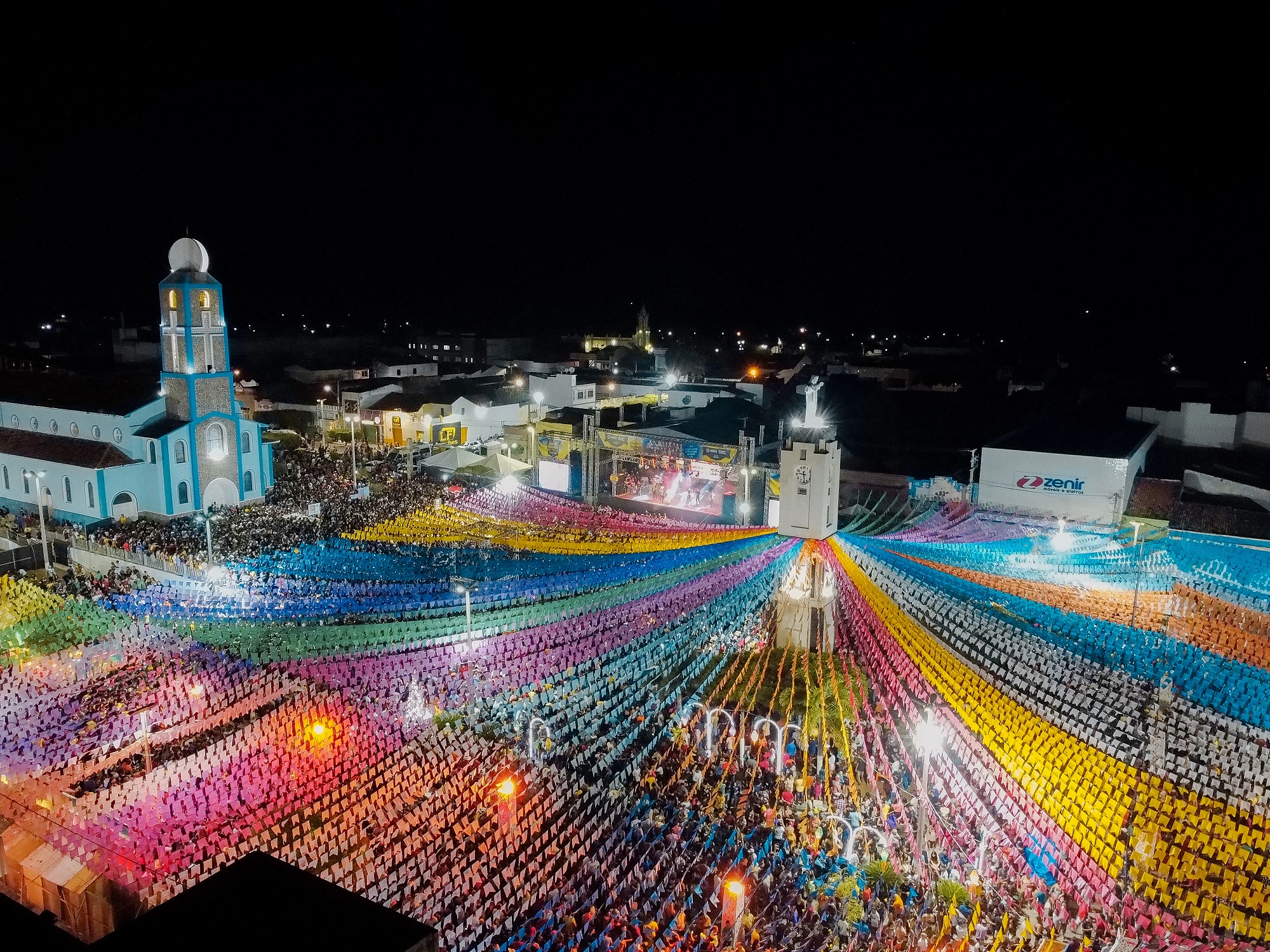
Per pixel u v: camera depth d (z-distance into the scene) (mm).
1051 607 36750
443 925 17781
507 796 21047
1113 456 46812
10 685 29391
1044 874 19734
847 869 19969
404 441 77688
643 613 36000
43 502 54219
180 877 18938
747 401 71250
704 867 20094
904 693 28766
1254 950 17297
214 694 28719
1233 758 24359
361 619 35500
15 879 19109
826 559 35406
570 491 62188
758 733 26375
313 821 21469
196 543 45250
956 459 57344
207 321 54531
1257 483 49062
